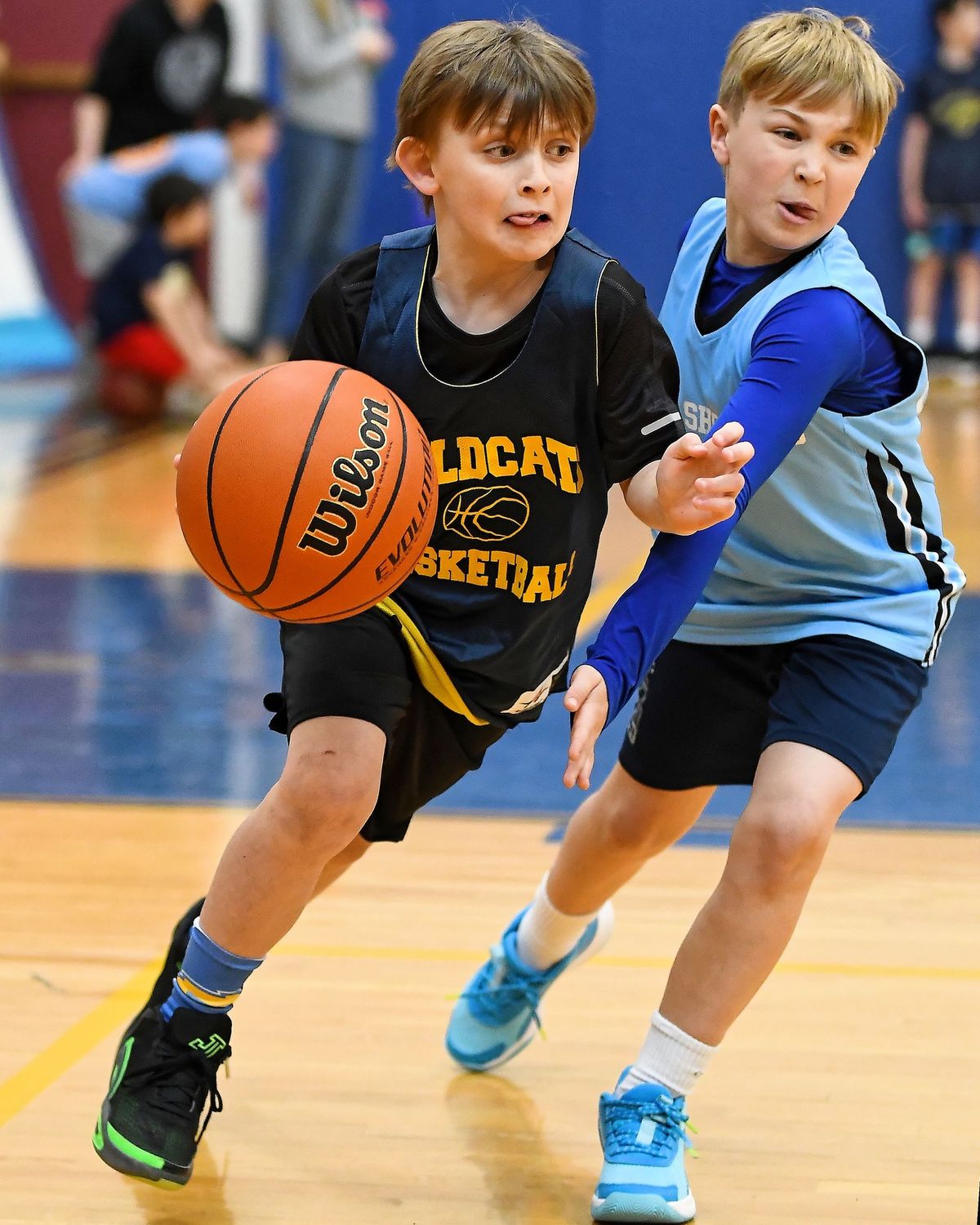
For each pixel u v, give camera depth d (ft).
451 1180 14.71
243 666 33.22
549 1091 16.47
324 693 13.67
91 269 62.95
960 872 22.21
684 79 69.46
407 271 13.78
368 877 22.07
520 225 12.79
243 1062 16.92
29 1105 15.76
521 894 21.47
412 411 13.78
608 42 69.62
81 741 28.35
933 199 74.79
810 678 14.57
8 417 64.90
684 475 12.37
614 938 20.13
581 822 16.33
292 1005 18.22
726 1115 15.80
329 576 12.69
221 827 24.08
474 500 13.88
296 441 12.59
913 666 14.87
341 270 14.02
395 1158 15.10
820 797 13.71
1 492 51.16
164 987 14.92
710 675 15.53
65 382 74.43
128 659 33.71
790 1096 16.15
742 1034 17.44
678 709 15.64
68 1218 13.94
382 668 13.85
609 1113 14.42
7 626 36.29
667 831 16.19
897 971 19.01
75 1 77.77
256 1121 15.72
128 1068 14.11
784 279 14.42
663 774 15.75
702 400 15.20
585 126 12.99
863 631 14.74
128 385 62.95
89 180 61.98
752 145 14.28
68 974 18.74
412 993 18.54
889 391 14.70
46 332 78.89
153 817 24.49
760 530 15.17
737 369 14.55
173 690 31.53
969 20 72.64
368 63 66.64
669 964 19.40
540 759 27.99
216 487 12.67
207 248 76.43
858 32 15.53
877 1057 16.93
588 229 71.41
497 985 16.72
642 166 70.44
